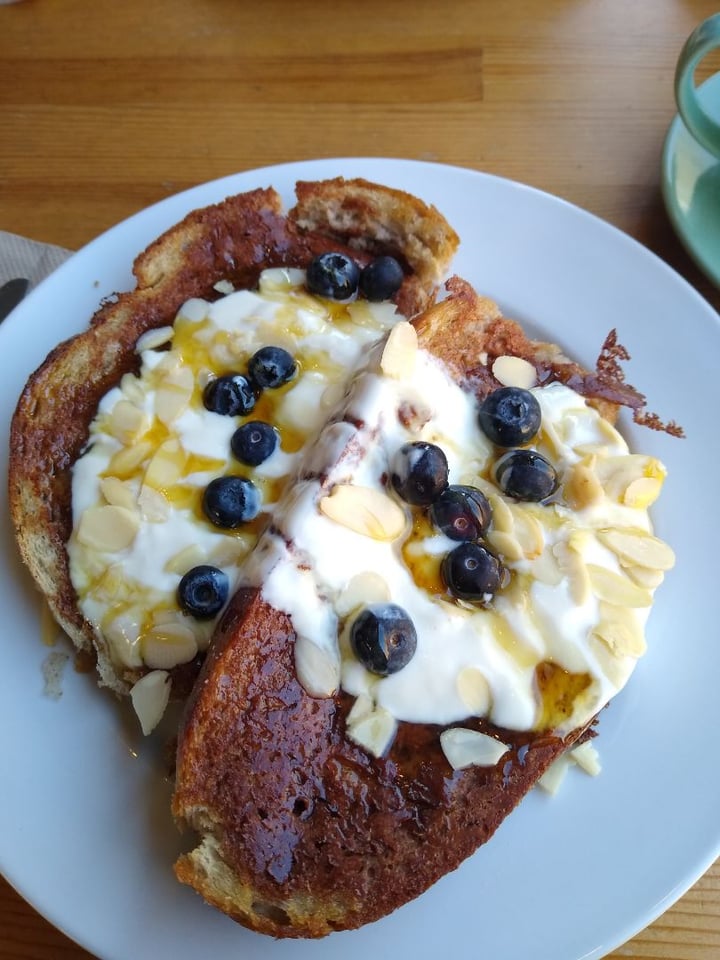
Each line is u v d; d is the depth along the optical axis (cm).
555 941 20
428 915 20
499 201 28
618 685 20
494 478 22
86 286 27
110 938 20
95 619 21
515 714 20
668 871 21
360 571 20
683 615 23
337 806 20
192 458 22
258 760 20
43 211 30
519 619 20
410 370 22
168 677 21
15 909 22
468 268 28
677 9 33
